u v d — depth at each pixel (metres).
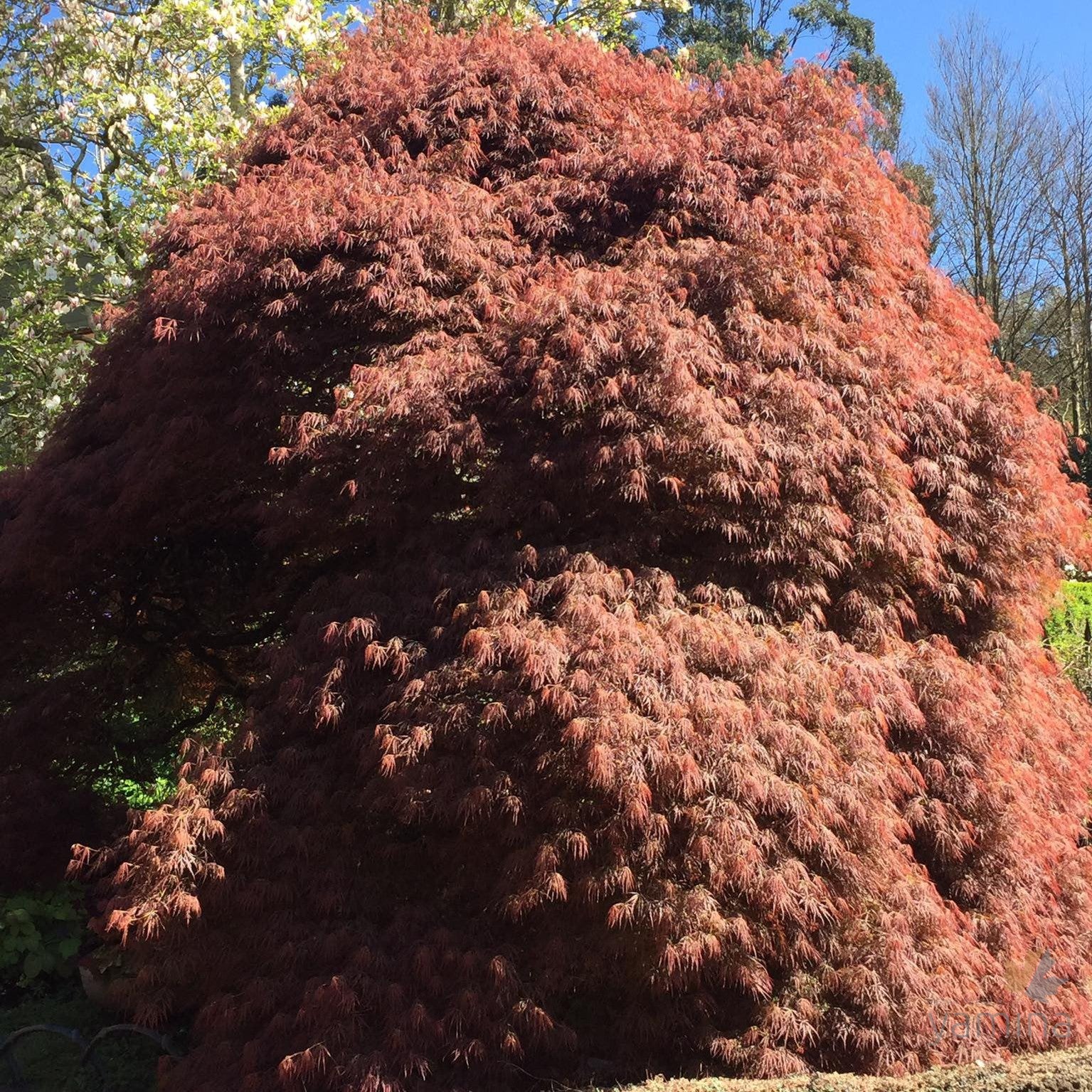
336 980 4.02
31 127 11.49
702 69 27.59
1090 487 17.50
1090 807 5.83
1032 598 6.09
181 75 11.38
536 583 4.58
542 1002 4.12
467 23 13.28
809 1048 3.96
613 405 4.77
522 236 5.97
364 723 4.74
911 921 4.16
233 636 7.06
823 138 6.09
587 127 6.45
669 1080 3.89
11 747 6.59
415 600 4.87
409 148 6.56
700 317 5.29
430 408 4.82
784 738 4.12
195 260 5.94
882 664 4.75
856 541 4.90
